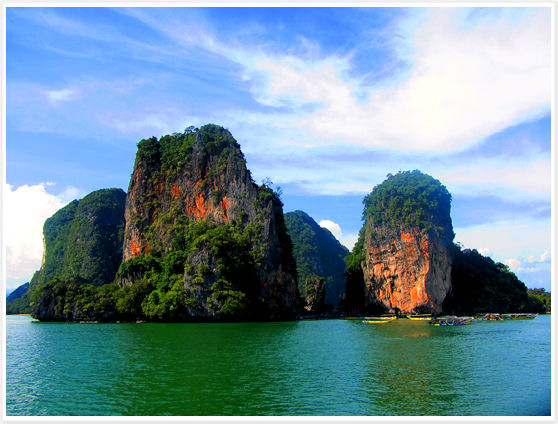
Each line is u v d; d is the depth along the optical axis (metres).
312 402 31.86
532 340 64.44
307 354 51.19
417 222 121.56
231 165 128.88
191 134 146.12
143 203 141.62
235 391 34.62
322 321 109.50
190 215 133.00
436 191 128.25
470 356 49.53
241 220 120.94
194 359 48.16
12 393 34.81
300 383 37.06
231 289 102.25
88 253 183.00
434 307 121.94
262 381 37.72
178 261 112.69
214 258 103.50
